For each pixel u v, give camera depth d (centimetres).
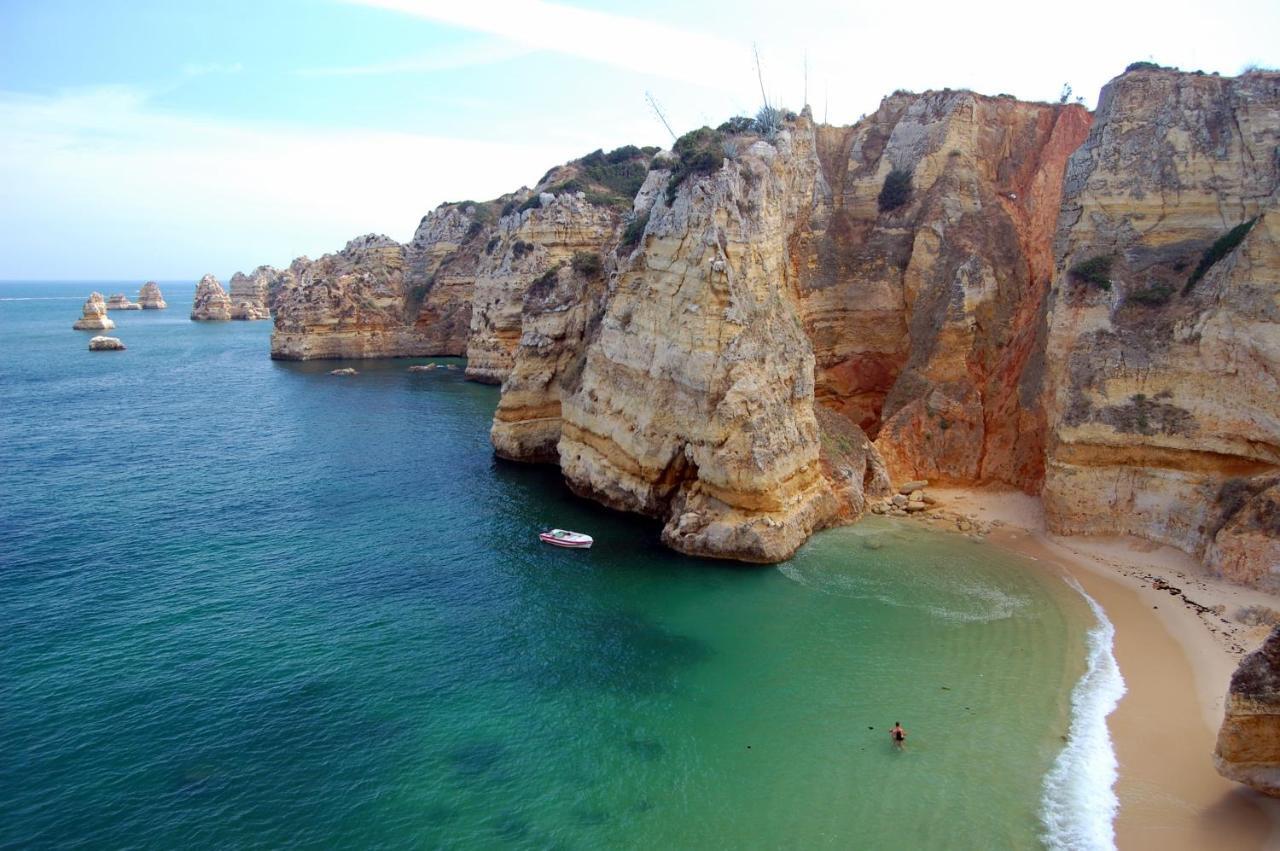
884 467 5331
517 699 3080
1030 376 5325
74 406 9038
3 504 5372
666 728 2898
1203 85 4722
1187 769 2589
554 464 6475
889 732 2841
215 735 2825
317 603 3884
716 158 4659
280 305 13900
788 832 2375
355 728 2884
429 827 2403
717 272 4403
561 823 2423
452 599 3934
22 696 3039
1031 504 5028
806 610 3769
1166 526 4225
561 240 10188
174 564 4356
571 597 3950
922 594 3906
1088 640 3419
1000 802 2473
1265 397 3928
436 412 8638
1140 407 4291
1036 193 5988
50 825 2380
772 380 4503
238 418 8362
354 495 5622
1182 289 4422
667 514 4972
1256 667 2359
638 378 4966
